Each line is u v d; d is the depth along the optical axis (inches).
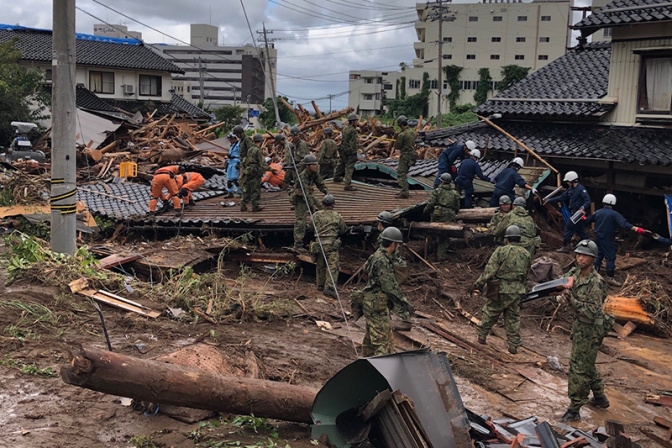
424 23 3019.2
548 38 2896.2
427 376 231.6
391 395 218.2
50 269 375.2
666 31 686.5
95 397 242.2
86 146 1039.0
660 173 675.4
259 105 2261.3
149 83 1882.4
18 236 522.0
